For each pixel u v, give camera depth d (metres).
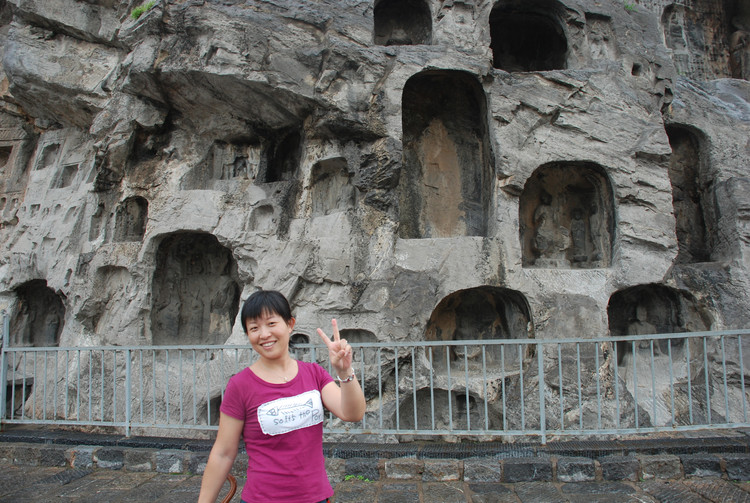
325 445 5.86
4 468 5.84
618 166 8.62
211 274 9.55
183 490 5.14
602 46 9.63
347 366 2.48
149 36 8.20
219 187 9.15
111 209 9.20
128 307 8.64
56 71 9.49
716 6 13.35
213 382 7.96
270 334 2.60
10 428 7.63
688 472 5.23
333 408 2.63
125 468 5.75
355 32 8.17
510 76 8.67
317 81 8.02
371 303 7.76
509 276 8.02
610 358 7.88
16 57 9.35
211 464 2.51
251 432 2.54
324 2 8.27
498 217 8.28
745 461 5.19
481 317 8.96
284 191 8.64
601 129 8.70
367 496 4.95
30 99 10.12
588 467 5.25
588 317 8.04
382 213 8.13
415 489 5.09
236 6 8.01
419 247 8.01
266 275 8.20
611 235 8.80
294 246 8.19
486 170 8.98
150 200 8.95
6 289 9.90
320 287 8.10
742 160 10.09
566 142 8.61
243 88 8.16
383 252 7.95
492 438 7.41
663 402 8.27
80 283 8.80
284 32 7.99
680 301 9.09
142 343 8.53
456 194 9.30
